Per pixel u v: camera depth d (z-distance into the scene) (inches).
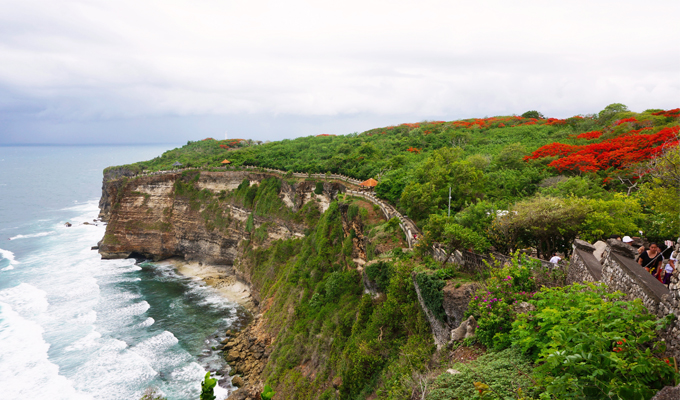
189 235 3225.9
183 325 2098.9
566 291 493.0
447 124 3956.7
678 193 761.6
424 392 502.3
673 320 334.0
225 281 2763.3
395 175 2128.4
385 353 1030.4
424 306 938.1
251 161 3516.2
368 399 948.6
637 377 313.1
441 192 1551.4
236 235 3016.7
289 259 2412.6
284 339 1733.5
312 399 1314.0
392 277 1162.6
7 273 2822.3
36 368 1637.6
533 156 1998.0
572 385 333.4
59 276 2800.2
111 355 1758.1
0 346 1802.4
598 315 370.6
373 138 4010.8
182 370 1683.1
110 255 3284.9
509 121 3565.5
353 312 1494.8
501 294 609.0
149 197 3385.8
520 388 418.3
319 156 3452.3
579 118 3181.6
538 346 447.5
